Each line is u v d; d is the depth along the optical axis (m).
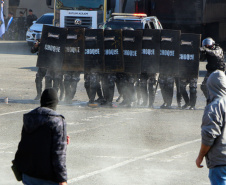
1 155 26.41
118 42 42.25
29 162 14.64
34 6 155.75
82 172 23.52
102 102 44.66
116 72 42.59
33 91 52.31
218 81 15.89
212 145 15.72
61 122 14.86
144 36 42.09
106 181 22.11
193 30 86.94
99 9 78.25
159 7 85.38
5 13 152.38
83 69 43.06
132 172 23.67
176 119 38.09
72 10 77.94
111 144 29.33
